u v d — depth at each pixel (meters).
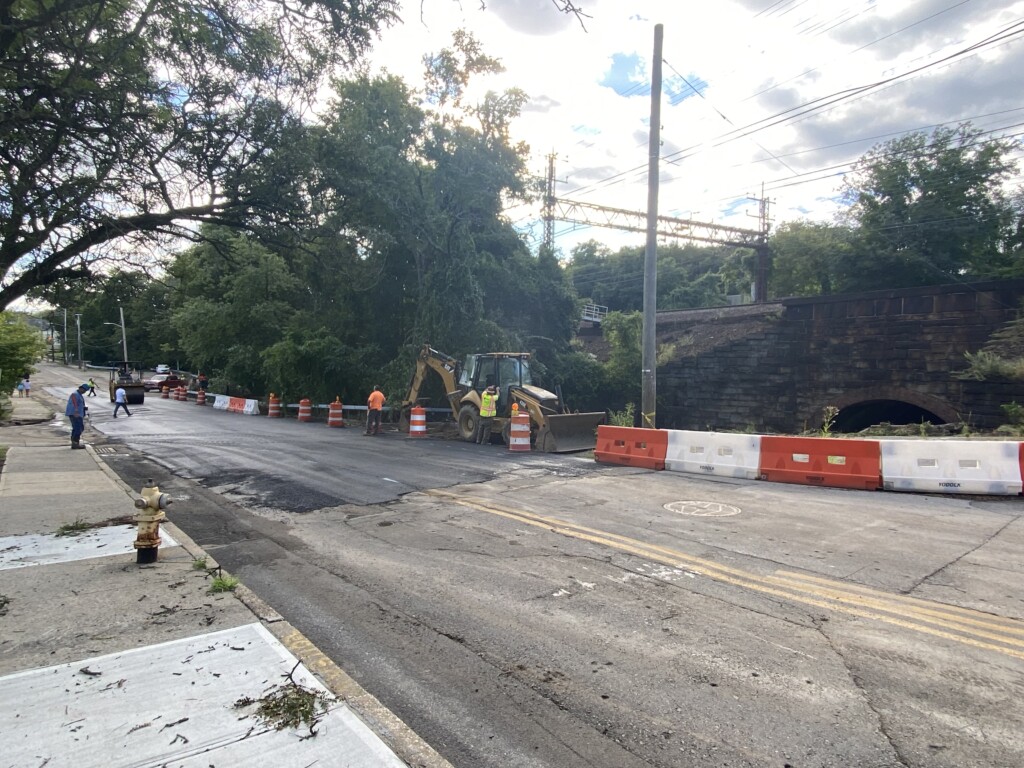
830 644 4.13
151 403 39.78
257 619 4.19
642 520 7.50
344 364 28.48
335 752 2.71
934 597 4.93
